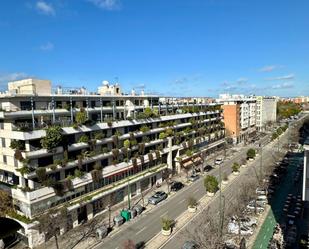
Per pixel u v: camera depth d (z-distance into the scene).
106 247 35.81
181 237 37.91
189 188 59.50
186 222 42.66
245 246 34.50
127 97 57.59
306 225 40.97
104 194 45.31
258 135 135.25
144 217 44.97
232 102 120.12
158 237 38.12
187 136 75.62
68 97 45.09
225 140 98.50
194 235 37.91
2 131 38.44
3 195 37.31
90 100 50.50
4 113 35.59
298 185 59.69
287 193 54.91
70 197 40.78
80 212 43.06
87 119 43.19
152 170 58.59
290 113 193.25
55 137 36.88
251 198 48.38
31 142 36.69
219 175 68.31
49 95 41.84
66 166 39.88
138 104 62.75
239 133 118.06
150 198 51.16
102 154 46.31
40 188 36.53
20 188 36.16
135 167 54.03
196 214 45.50
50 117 41.16
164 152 64.19
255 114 148.00
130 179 52.19
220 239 34.75
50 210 36.62
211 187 53.56
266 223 41.81
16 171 36.25
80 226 41.81
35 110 39.44
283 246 34.75
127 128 53.59
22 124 37.62
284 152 92.88
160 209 48.22
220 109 102.19
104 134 48.12
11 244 36.38
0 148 39.88
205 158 84.25
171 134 65.25
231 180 64.25
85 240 37.66
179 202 51.38
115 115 54.25
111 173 48.00
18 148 36.44
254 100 145.25
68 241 37.41
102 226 39.84
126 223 42.81
